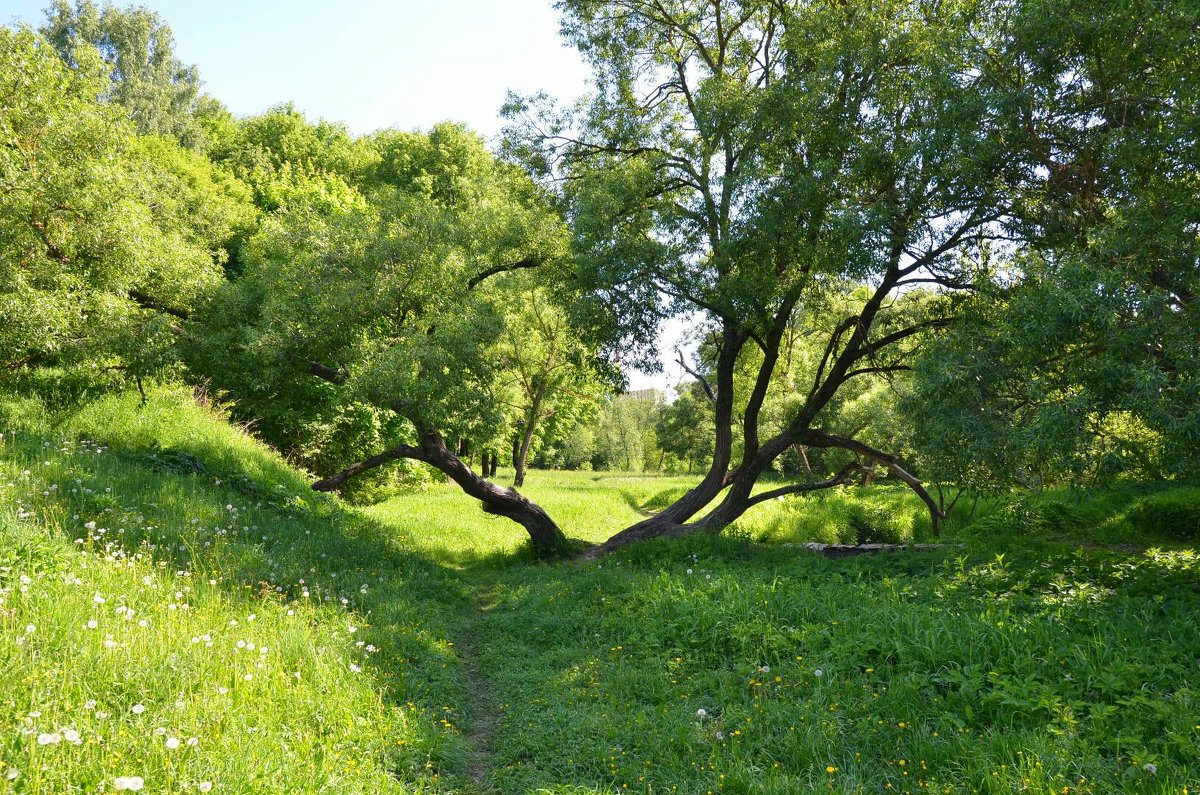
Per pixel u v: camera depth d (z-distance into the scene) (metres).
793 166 12.59
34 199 12.05
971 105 9.74
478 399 13.85
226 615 6.36
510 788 4.89
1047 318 8.14
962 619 6.70
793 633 6.97
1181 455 7.43
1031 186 10.80
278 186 34.75
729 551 13.41
